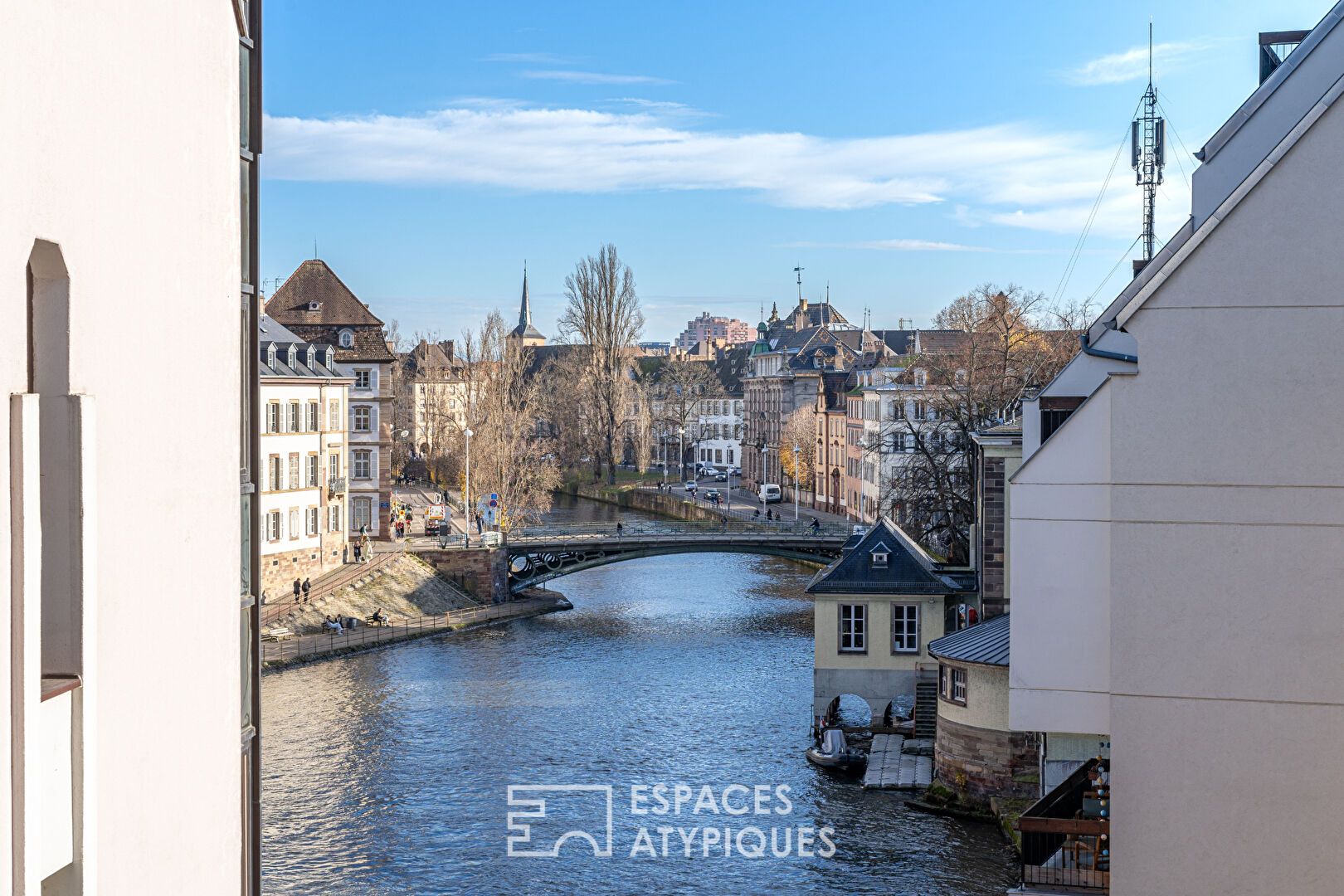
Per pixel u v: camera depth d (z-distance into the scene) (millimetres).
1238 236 14812
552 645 66625
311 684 56938
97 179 8438
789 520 118250
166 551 9938
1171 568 15102
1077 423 16359
